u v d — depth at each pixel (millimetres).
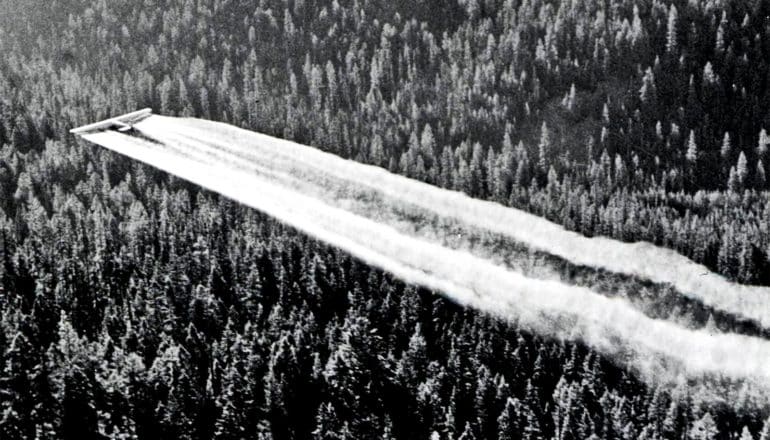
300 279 100812
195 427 79188
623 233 108250
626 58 138250
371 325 93438
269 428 78875
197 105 146500
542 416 81812
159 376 80688
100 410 77188
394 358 87938
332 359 85000
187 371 82875
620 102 133125
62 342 82188
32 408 76375
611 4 146375
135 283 100875
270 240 106500
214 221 112875
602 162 122562
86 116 143750
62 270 98938
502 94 138000
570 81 138125
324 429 77312
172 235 107938
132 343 89812
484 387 81688
